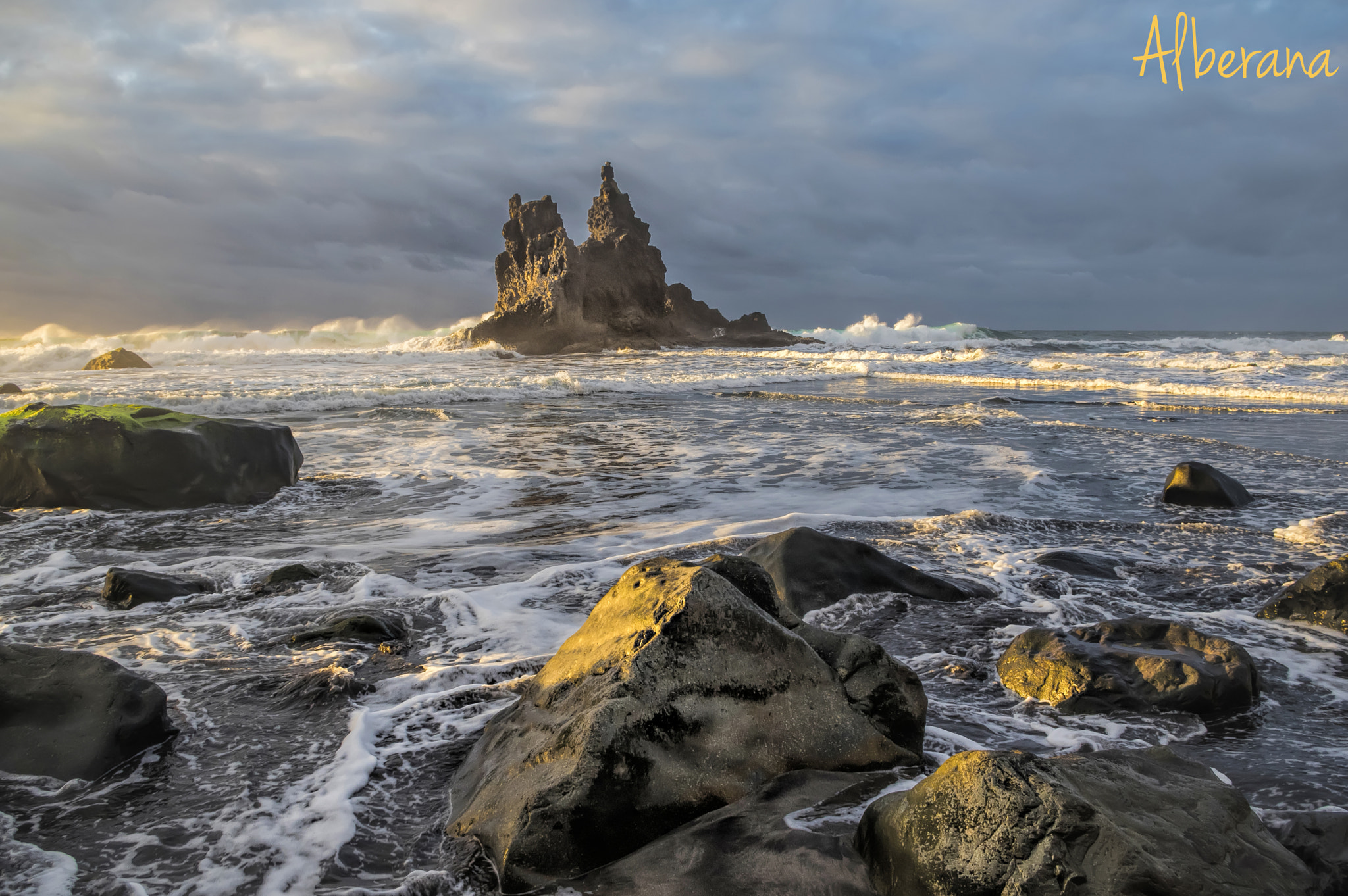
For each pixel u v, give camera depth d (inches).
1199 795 78.2
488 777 94.9
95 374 917.8
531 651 147.6
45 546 231.0
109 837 89.7
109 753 104.7
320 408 616.7
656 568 113.0
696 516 263.1
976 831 69.9
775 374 992.2
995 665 143.6
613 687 91.8
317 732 116.1
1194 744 113.3
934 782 76.0
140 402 576.4
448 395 697.6
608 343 1984.5
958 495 294.0
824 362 1283.2
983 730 117.3
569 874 81.0
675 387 831.1
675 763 88.7
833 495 296.8
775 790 90.2
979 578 193.0
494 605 173.2
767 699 96.7
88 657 114.5
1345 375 802.8
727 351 1847.9
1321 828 82.7
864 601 173.6
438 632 158.7
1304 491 294.7
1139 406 599.8
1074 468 345.4
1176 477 283.7
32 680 110.3
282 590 186.9
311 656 144.9
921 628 161.9
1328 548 219.0
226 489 289.6
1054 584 187.5
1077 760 79.7
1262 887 67.4
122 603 176.2
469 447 415.2
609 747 85.8
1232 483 282.0
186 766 105.7
